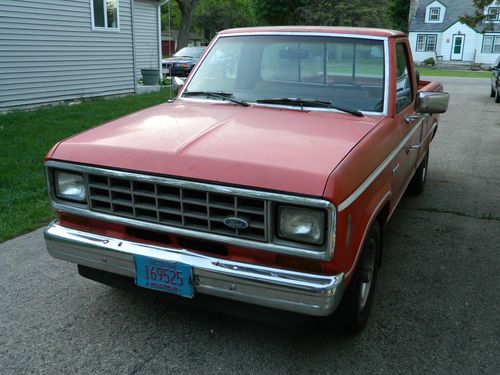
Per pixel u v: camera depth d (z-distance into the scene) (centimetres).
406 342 307
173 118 333
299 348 301
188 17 2961
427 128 532
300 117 334
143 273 276
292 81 383
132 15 1593
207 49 426
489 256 436
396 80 371
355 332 311
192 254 266
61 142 300
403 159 386
